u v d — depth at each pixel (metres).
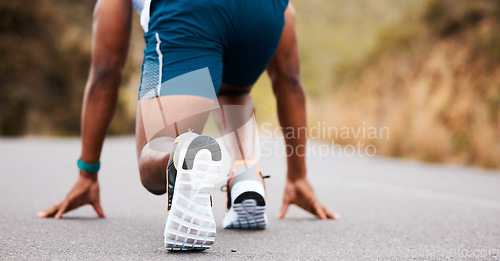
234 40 2.03
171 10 1.93
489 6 10.84
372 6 43.38
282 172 6.17
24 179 4.66
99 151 2.64
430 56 11.63
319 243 2.24
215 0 1.92
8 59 18.25
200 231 1.84
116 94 2.49
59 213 2.71
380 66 13.97
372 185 4.86
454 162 7.89
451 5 11.78
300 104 2.58
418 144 8.59
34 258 1.84
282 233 2.46
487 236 2.44
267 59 2.18
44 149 9.20
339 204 3.61
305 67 34.09
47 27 19.38
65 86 19.16
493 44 9.79
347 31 40.03
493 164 7.19
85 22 23.45
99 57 2.43
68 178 4.85
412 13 13.73
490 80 9.39
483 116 7.77
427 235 2.46
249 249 2.07
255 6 2.00
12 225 2.47
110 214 2.92
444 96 10.18
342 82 16.05
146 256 1.88
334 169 6.61
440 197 4.03
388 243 2.26
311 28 41.31
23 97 18.16
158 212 3.01
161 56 1.92
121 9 2.41
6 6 18.47
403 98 11.95
